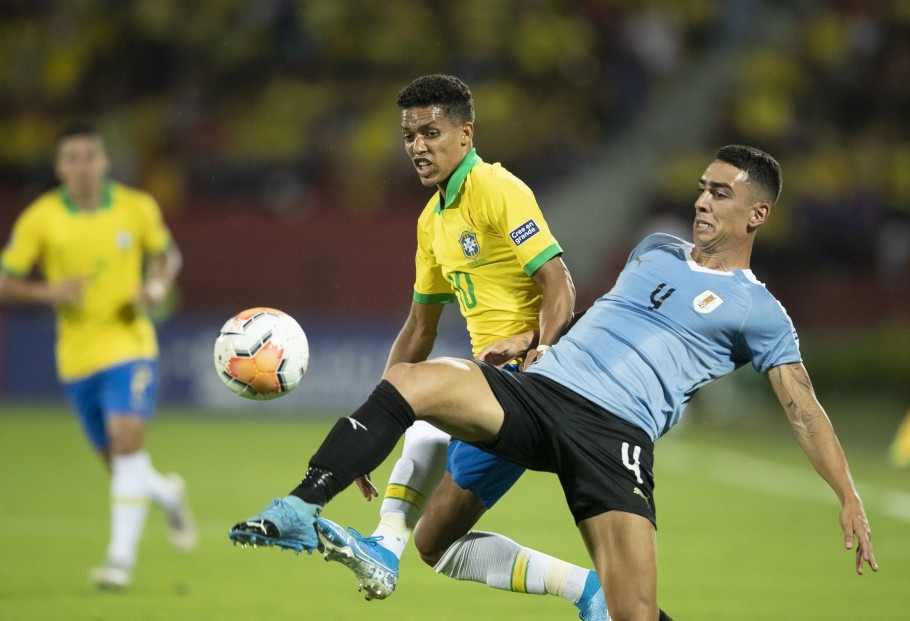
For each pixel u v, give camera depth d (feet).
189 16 272.92
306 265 235.61
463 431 54.70
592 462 54.90
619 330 57.98
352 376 224.53
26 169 249.55
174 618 77.97
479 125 261.65
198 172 250.37
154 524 119.65
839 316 247.70
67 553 101.19
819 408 57.98
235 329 58.39
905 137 282.15
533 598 87.81
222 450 172.35
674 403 57.72
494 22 282.36
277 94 269.64
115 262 99.45
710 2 294.46
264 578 93.20
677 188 261.44
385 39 277.03
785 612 83.41
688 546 110.42
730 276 58.85
